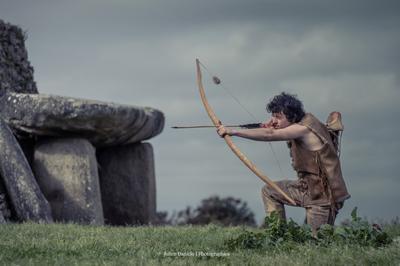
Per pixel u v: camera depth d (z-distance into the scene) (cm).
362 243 1145
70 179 2122
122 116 2164
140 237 1295
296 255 1080
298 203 1184
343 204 1184
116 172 2422
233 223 3142
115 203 2417
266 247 1146
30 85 2338
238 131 1178
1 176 1969
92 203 2120
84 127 2120
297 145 1163
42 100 2075
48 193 2116
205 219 3191
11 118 2089
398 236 1298
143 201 2402
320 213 1163
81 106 2089
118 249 1149
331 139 1177
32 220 1931
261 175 1180
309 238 1166
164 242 1260
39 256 1085
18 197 1941
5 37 2239
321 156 1152
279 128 1177
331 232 1158
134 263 1037
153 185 2445
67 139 2152
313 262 1032
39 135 2142
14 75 2255
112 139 2245
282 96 1175
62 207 2106
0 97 2123
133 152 2417
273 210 1197
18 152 1984
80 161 2134
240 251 1132
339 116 1195
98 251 1136
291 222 1192
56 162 2133
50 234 1305
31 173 1988
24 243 1177
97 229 1409
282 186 1195
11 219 1955
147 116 2312
